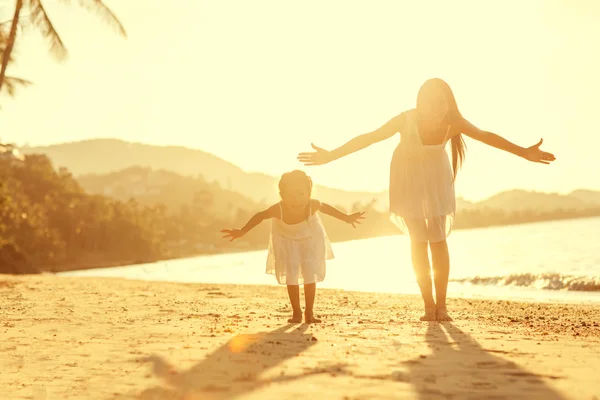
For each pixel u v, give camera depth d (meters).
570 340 4.50
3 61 20.83
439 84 5.64
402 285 18.14
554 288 16.36
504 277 19.03
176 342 4.67
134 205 166.88
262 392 2.95
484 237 93.44
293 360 3.73
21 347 4.72
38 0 21.33
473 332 4.98
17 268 74.50
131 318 6.64
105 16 21.72
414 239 5.82
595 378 3.12
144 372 3.59
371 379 3.16
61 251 120.25
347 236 125.38
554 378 3.14
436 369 3.39
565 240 61.12
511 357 3.75
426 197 5.69
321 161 5.66
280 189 5.65
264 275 30.52
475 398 2.76
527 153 5.49
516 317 7.02
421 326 5.43
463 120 5.62
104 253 135.38
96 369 3.76
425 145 5.66
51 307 8.31
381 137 5.71
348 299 10.88
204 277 30.38
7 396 3.18
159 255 148.00
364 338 4.62
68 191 143.38
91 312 7.46
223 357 3.93
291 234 5.78
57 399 3.07
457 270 26.98
